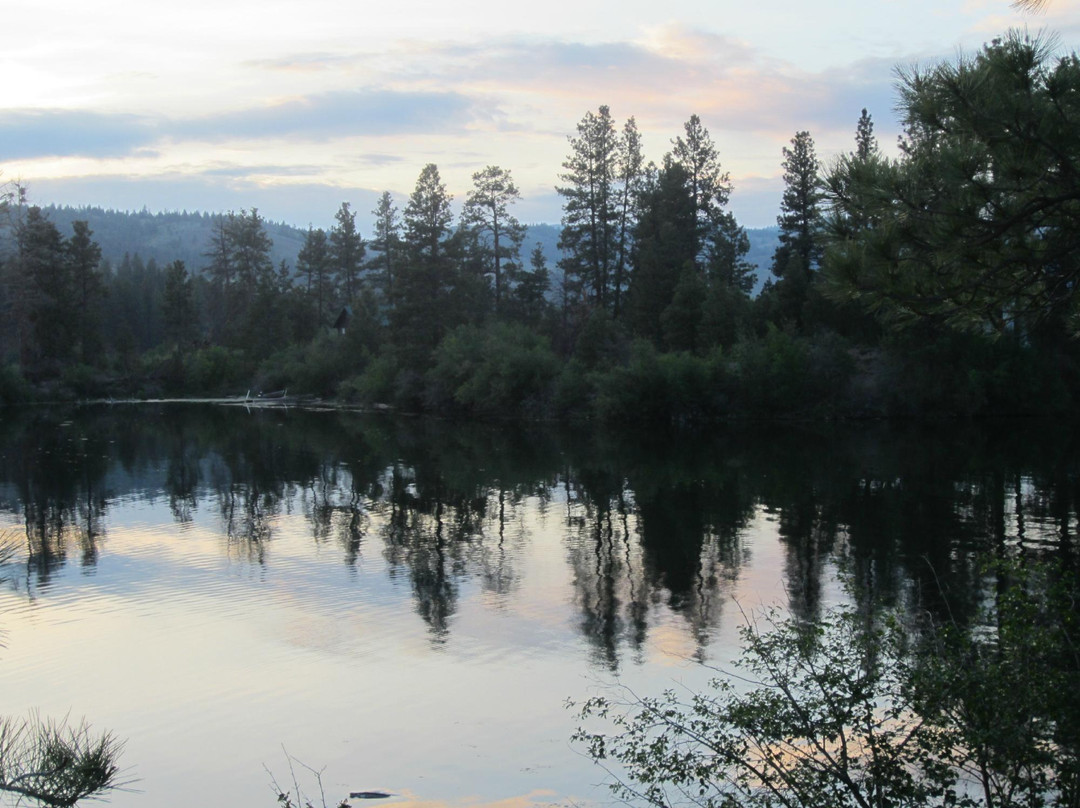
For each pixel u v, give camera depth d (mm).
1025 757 5773
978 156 7379
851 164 8039
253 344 89250
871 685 6730
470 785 9633
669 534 22062
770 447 39594
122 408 69062
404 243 65938
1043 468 31703
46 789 5977
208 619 15711
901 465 32969
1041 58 7207
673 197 68625
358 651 13984
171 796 9578
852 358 51719
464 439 45250
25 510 26312
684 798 8531
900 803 6281
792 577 17734
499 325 60531
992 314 8359
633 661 13289
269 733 11102
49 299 75750
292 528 23500
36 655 13922
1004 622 6324
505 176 80938
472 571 18875
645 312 61906
